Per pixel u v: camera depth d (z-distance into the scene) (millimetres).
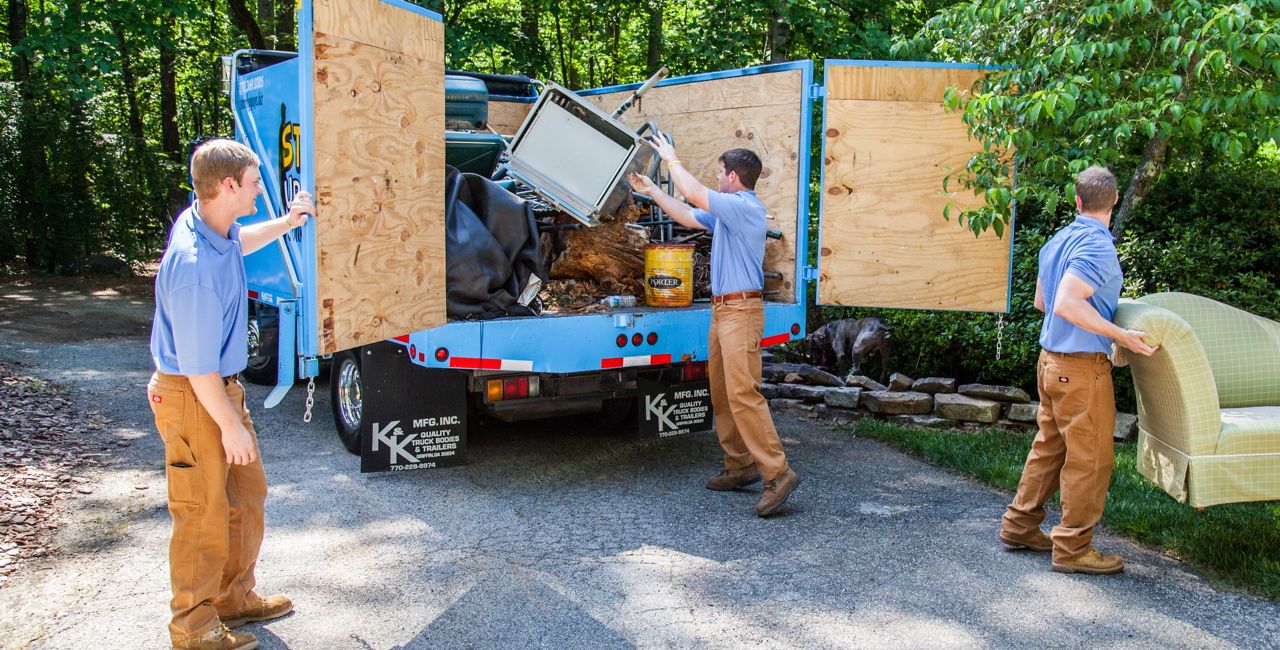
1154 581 3748
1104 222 3701
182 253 2744
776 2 9250
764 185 5551
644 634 3307
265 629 3316
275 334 6965
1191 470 3559
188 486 2912
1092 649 3191
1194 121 4434
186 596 2988
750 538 4254
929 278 5418
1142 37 4750
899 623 3395
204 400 2787
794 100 5332
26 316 10789
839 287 5438
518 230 5008
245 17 12625
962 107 5148
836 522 4469
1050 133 4914
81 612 3412
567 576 3814
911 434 5961
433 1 10633
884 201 5363
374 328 3686
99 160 14844
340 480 5070
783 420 6621
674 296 5289
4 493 4578
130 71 16547
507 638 3273
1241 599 3580
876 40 9219
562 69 15328
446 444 5016
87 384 7254
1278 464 3574
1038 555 4043
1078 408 3693
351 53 3438
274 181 5645
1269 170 7109
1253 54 4199
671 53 11461
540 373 4969
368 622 3387
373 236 3645
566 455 5633
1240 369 4234
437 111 4090
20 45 10430
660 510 4645
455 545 4145
